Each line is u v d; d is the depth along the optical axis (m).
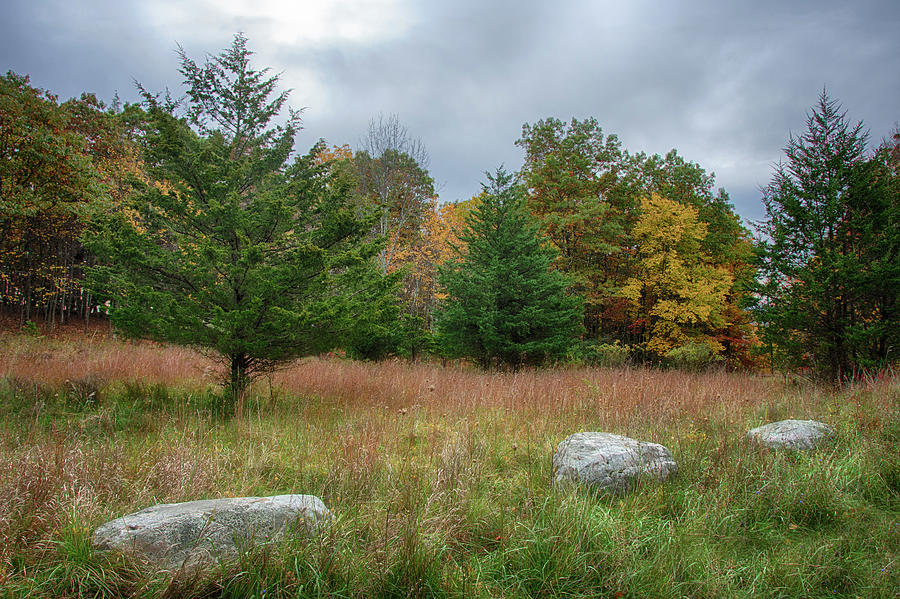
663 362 19.66
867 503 3.79
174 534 2.57
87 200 11.66
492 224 15.57
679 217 19.77
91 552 2.49
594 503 3.55
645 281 20.70
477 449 4.66
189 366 10.08
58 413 5.92
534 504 3.57
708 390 8.12
